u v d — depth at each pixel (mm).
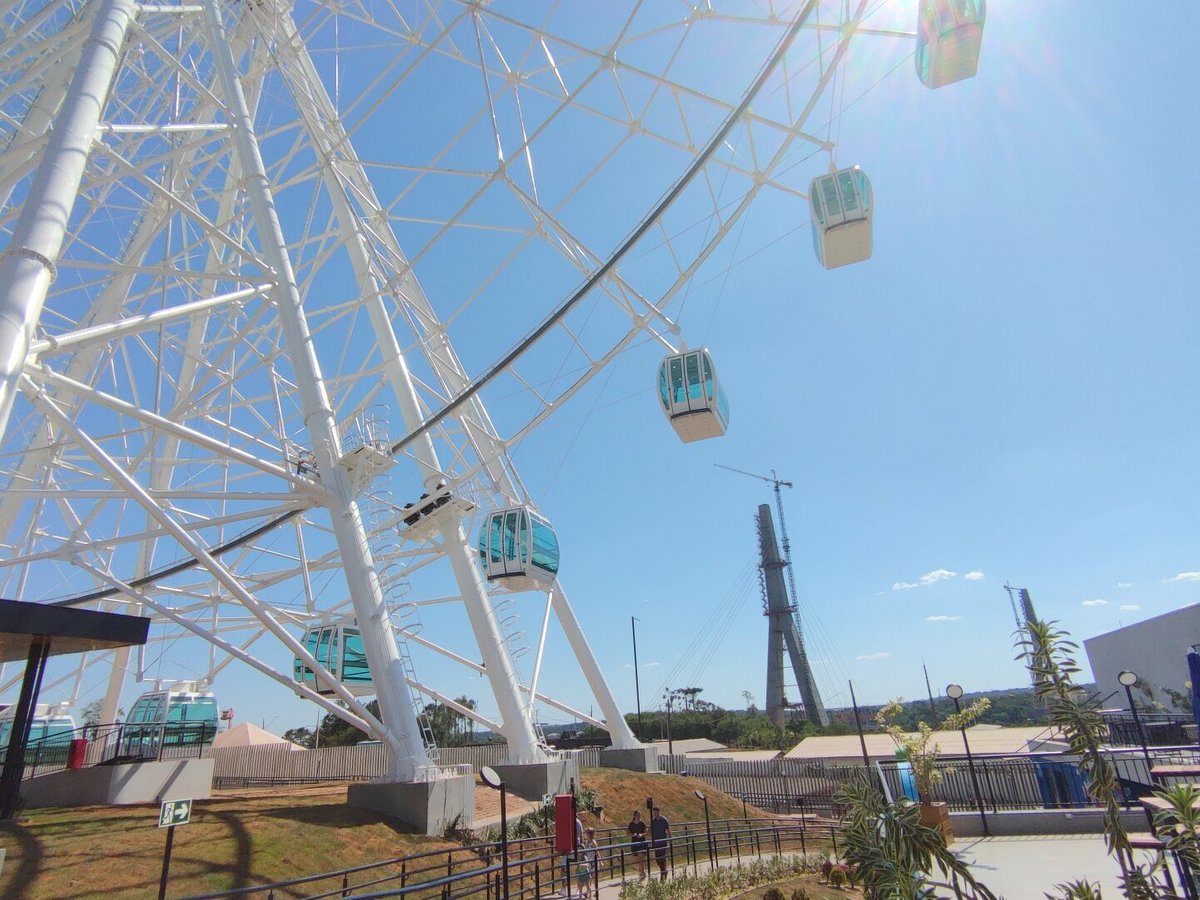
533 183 22375
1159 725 33500
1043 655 8789
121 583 19891
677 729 104812
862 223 19109
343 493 20672
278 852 14461
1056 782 24500
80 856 12992
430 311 32031
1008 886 13508
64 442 23391
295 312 21203
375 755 32188
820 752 48250
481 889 14047
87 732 24156
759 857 19547
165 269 18078
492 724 26719
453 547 29219
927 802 19234
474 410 31984
